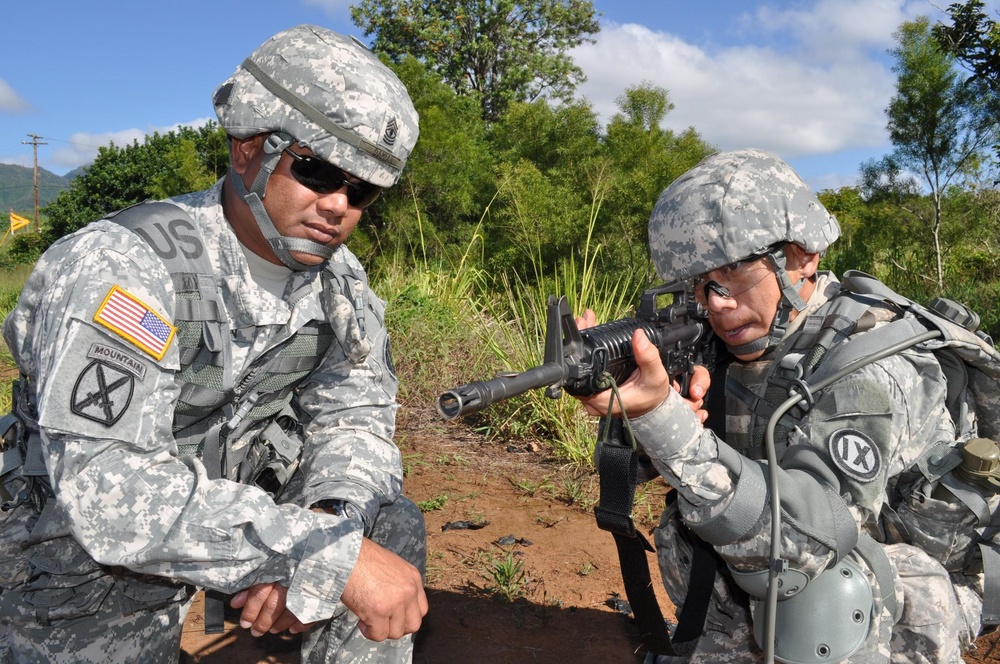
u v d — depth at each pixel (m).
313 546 1.60
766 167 1.99
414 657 2.51
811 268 2.06
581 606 2.84
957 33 10.45
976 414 2.06
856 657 1.86
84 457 1.54
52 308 1.59
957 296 9.39
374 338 2.12
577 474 4.02
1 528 1.80
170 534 1.55
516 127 11.84
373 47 31.58
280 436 2.06
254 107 1.75
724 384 2.12
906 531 2.01
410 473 4.04
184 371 1.81
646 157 9.56
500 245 9.83
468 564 3.11
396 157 1.84
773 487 1.72
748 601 2.04
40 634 1.78
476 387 1.38
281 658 2.50
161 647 1.94
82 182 35.09
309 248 1.82
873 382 1.81
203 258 1.80
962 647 2.05
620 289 7.33
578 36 33.38
